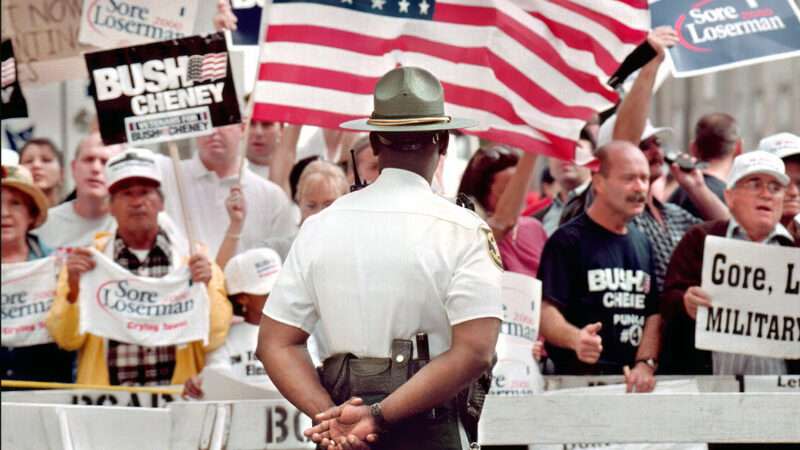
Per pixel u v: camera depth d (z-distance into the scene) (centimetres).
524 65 1617
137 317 1480
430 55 1608
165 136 1520
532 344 1453
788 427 1206
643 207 1542
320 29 1586
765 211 1490
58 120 2033
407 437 911
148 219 1496
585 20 1619
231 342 1515
